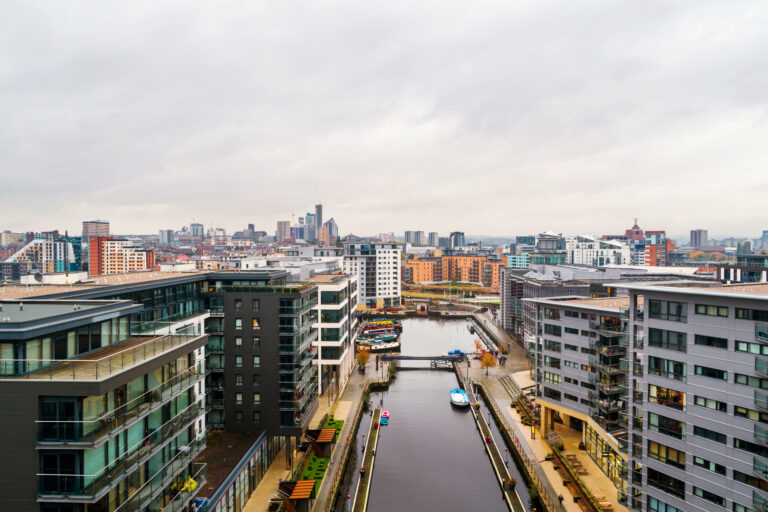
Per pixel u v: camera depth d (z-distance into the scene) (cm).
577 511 6488
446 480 8125
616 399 7450
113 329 4472
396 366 15312
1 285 6644
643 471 5731
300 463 7844
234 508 6231
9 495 3403
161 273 8800
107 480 3584
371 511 7181
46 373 3600
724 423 4975
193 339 4816
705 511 5109
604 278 14962
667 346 5494
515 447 8544
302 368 8169
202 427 6969
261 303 7788
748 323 4800
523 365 14400
